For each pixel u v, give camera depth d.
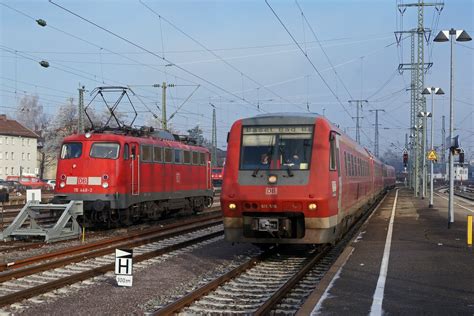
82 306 9.89
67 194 21.95
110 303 10.11
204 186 31.50
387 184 62.06
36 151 97.88
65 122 83.81
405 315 8.46
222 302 10.17
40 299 10.45
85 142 22.17
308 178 13.88
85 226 22.95
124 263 11.47
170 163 26.62
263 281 12.20
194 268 13.90
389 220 25.16
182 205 28.61
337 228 15.59
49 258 15.17
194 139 31.11
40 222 25.02
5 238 18.77
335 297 9.62
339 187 15.47
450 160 21.72
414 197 52.44
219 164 87.06
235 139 14.72
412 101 57.06
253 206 13.96
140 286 11.65
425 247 15.82
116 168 21.94
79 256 14.89
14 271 12.56
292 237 14.14
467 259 13.66
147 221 27.28
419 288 10.34
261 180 14.05
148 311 9.58
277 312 9.24
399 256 14.13
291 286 11.09
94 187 21.77
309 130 14.45
